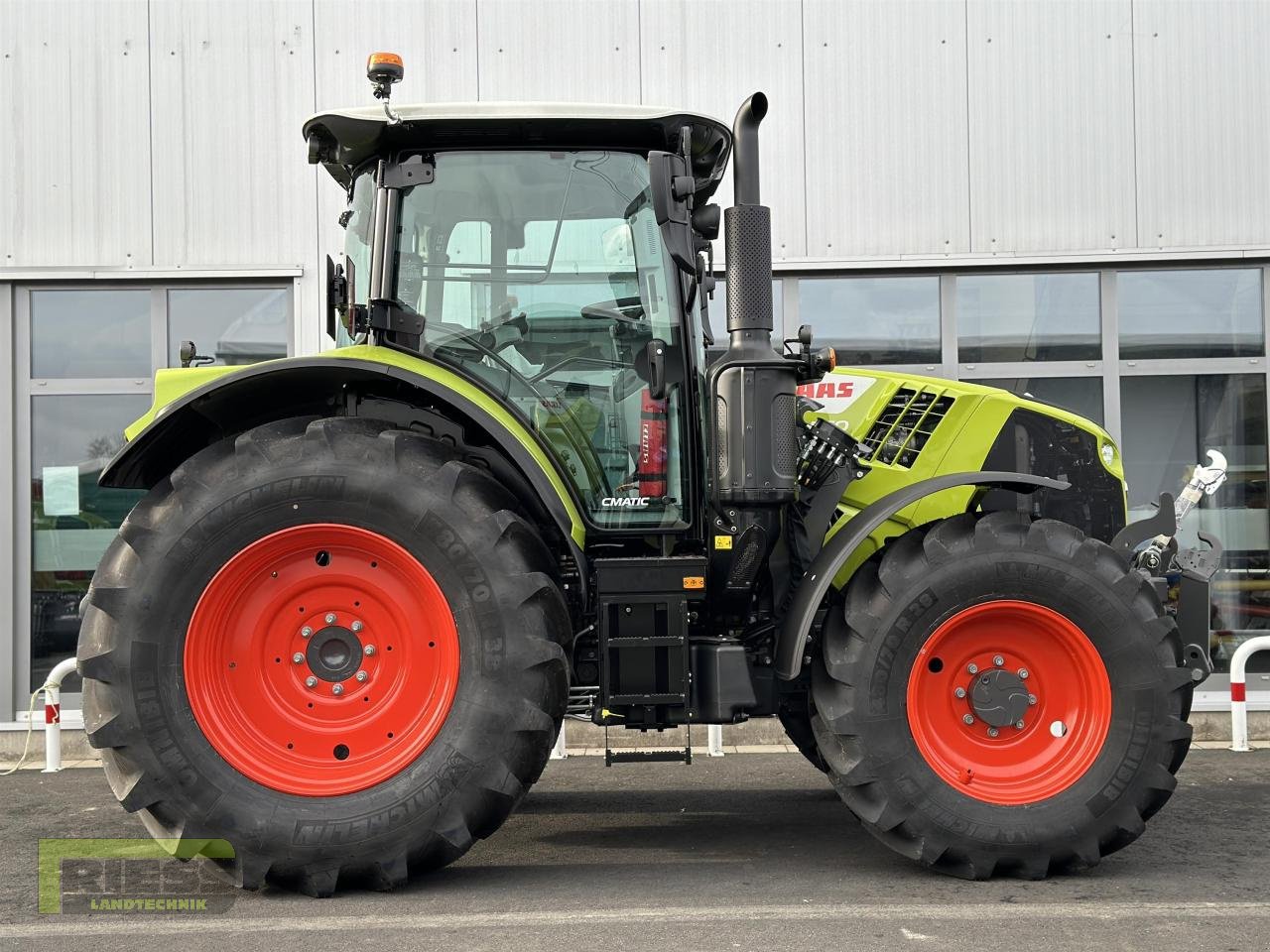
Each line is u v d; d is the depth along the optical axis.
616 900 3.30
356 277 3.92
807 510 3.99
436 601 3.44
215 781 3.33
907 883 3.48
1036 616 3.53
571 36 6.74
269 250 6.76
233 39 6.73
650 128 3.76
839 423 4.23
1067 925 3.02
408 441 3.53
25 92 6.71
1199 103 6.68
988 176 6.72
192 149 6.74
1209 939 2.90
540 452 3.74
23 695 6.79
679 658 3.58
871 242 6.76
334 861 3.32
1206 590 3.96
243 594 3.49
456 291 3.82
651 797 4.99
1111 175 6.70
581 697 3.69
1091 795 3.43
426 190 3.83
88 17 6.71
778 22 6.75
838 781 3.53
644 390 3.81
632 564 3.62
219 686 3.45
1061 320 6.84
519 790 3.40
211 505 3.43
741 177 3.67
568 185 3.84
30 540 6.85
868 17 6.74
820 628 3.77
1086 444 4.19
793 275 6.86
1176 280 6.82
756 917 3.12
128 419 6.89
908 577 3.52
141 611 3.38
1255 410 6.80
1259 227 6.66
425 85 6.74
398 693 3.48
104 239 6.73
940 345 6.86
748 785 5.26
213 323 6.88
